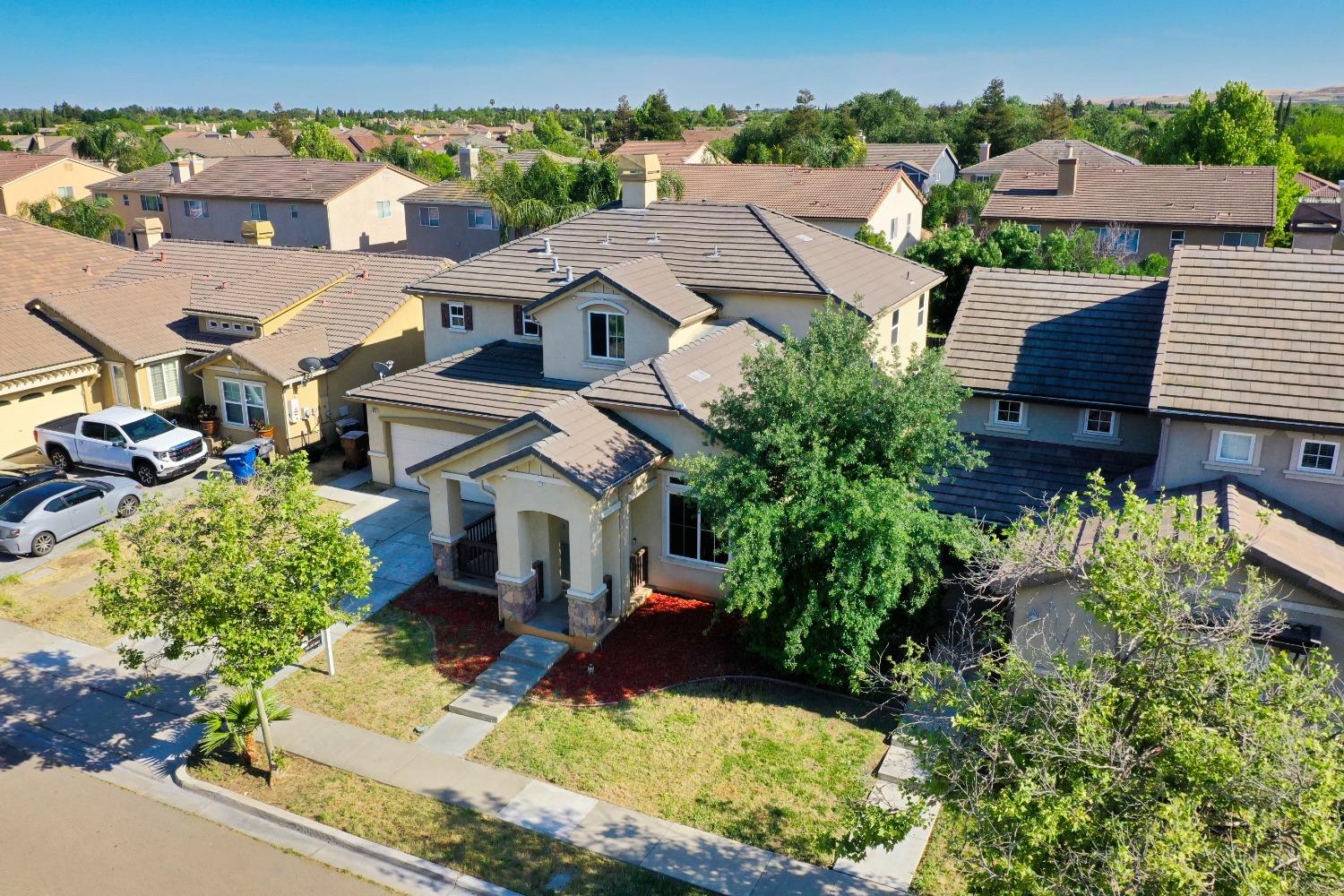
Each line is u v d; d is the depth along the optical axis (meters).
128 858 14.83
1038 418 23.08
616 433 21.02
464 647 20.27
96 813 15.85
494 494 20.06
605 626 20.56
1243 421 17.81
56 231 43.50
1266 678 10.17
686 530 21.92
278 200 59.88
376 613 21.64
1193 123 72.31
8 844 15.12
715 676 19.06
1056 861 9.77
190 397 33.19
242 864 14.72
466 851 14.73
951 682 14.82
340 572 16.08
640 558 21.86
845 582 17.11
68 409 32.16
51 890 14.17
